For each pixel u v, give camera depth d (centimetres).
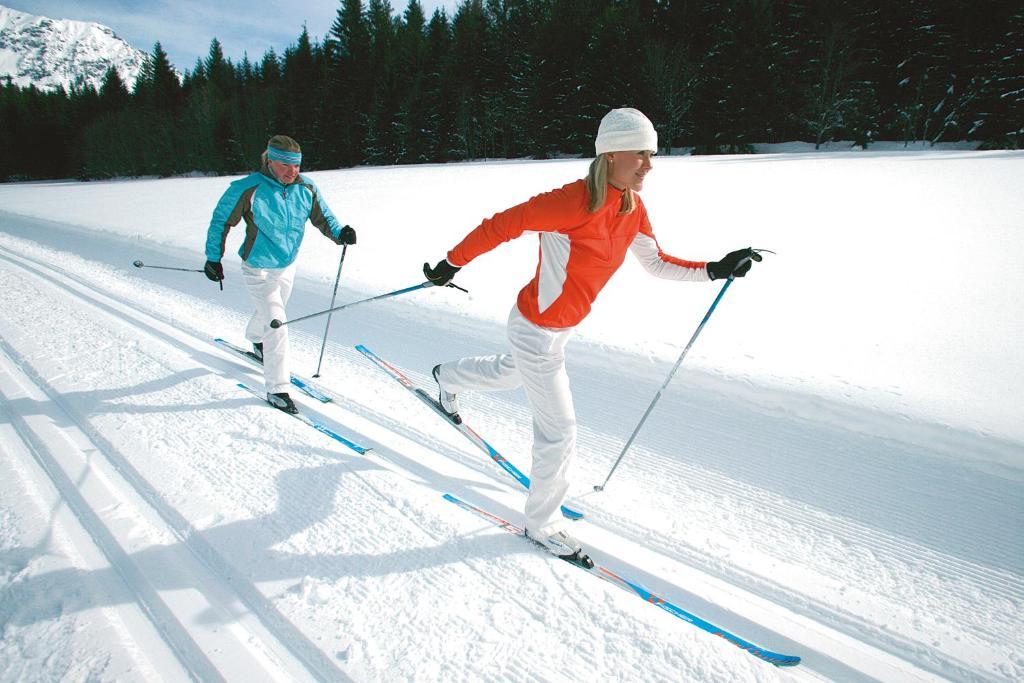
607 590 198
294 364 414
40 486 254
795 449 269
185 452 281
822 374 292
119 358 397
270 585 200
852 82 3253
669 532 232
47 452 280
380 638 179
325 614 188
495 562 212
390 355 415
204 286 601
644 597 199
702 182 1270
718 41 3628
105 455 279
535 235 698
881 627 186
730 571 212
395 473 270
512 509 248
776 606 197
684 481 263
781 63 3419
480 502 254
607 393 334
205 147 5072
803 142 3494
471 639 179
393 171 2409
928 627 185
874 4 3325
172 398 340
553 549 217
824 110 3234
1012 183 1036
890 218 755
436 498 252
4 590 193
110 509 237
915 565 208
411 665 170
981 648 177
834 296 430
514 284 498
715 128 3509
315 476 265
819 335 351
